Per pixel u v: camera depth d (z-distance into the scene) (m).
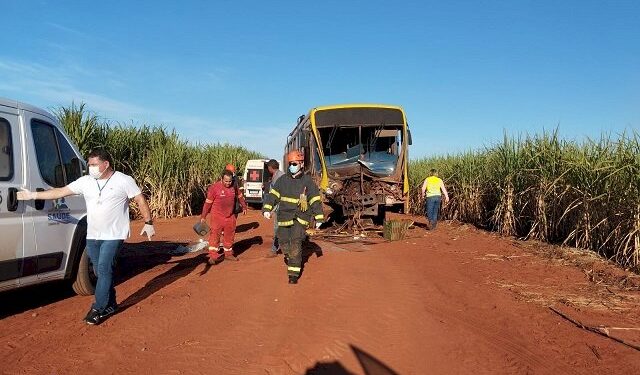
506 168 15.06
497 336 6.04
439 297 7.54
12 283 6.19
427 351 5.51
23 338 5.63
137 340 5.62
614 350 5.61
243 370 4.91
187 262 10.60
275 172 10.92
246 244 13.62
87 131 17.92
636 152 10.14
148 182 20.42
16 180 6.33
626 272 9.27
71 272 7.23
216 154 28.11
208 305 7.02
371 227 15.48
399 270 9.21
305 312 6.70
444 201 20.02
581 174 11.48
